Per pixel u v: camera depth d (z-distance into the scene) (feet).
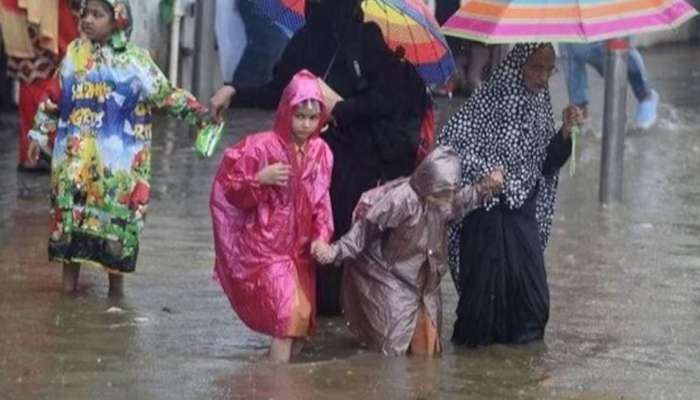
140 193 75.51
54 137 77.10
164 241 88.43
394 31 75.56
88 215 75.31
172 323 71.82
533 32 67.05
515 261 69.72
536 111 69.92
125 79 74.69
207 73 130.82
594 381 64.95
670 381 65.21
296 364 65.98
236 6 138.51
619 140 105.19
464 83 152.97
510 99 69.46
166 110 74.90
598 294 80.02
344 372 64.85
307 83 65.92
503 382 64.39
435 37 72.64
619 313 76.33
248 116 137.90
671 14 67.82
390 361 67.10
